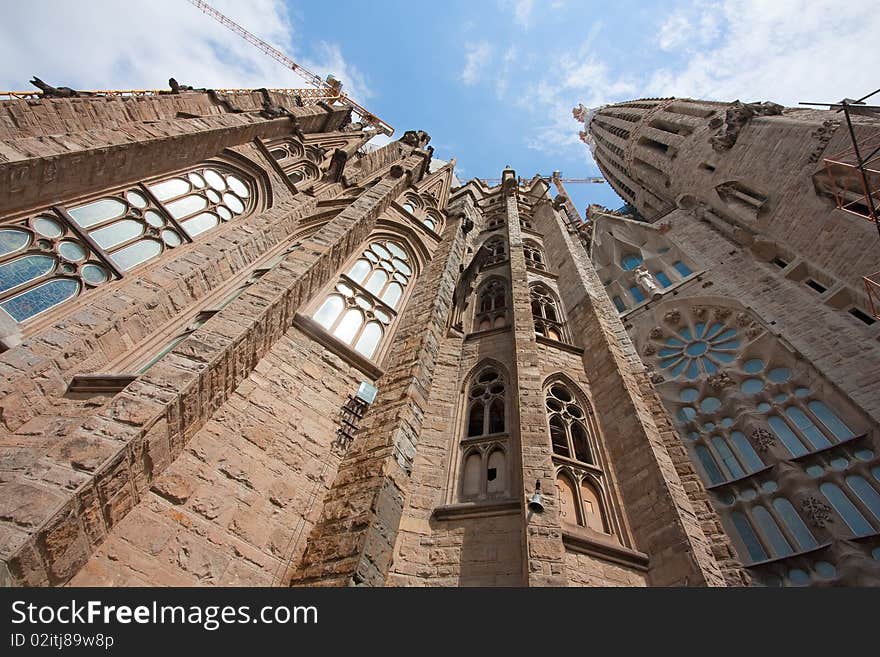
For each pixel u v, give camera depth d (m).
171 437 7.66
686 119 38.78
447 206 33.22
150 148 15.21
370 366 13.15
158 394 7.52
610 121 65.31
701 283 25.03
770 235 23.58
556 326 19.70
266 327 10.70
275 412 10.03
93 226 12.53
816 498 13.95
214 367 8.62
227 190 19.17
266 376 10.50
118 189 14.05
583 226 43.88
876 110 20.00
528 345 14.96
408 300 17.89
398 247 20.45
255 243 16.81
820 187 20.88
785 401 17.19
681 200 34.09
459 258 22.34
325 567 7.70
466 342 18.03
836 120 20.67
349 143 36.56
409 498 11.09
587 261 26.39
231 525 7.89
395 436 10.07
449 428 13.56
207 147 18.80
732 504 15.62
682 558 9.01
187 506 7.60
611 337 17.27
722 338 21.84
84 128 16.08
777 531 14.20
